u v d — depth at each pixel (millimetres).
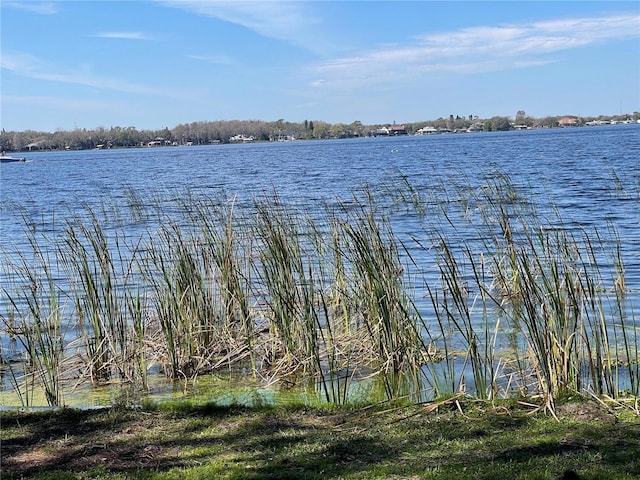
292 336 7824
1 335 9484
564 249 7594
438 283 11352
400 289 8406
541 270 6855
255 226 9555
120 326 7969
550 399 5867
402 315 7426
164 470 4875
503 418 5684
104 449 5352
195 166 56031
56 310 8594
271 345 8352
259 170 45750
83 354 8477
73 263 9484
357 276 8703
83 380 7844
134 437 5594
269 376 7777
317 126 168750
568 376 6422
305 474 4676
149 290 9773
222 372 8078
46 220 21656
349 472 4680
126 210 22297
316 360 7520
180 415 6129
